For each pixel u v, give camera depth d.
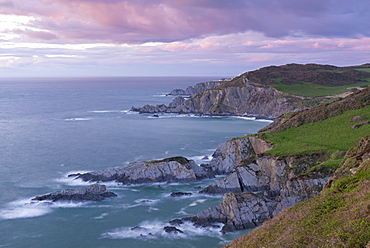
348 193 34.75
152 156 101.00
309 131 88.56
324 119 95.12
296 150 74.56
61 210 64.19
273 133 91.75
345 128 84.88
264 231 34.38
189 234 53.50
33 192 72.69
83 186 76.50
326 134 83.31
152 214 62.06
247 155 88.00
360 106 96.06
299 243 27.34
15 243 52.06
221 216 56.91
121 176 80.88
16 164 92.94
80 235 54.44
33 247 51.03
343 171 43.38
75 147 113.31
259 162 75.00
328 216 31.02
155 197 70.69
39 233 55.25
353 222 27.09
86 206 66.00
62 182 78.94
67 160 97.06
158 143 119.56
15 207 65.12
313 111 100.75
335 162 61.34
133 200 69.12
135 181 79.06
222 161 88.25
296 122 96.19
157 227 56.53
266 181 73.12
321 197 37.19
